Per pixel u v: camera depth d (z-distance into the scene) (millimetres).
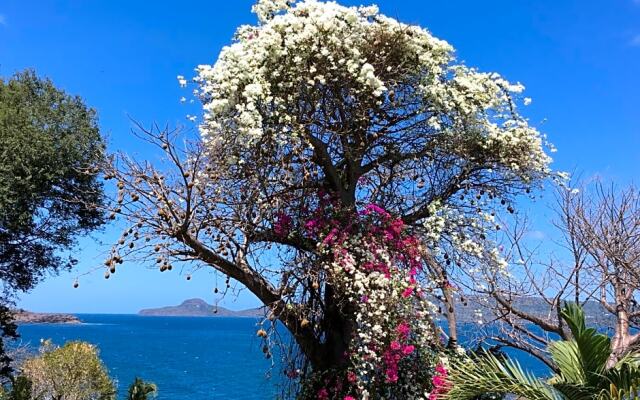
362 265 6035
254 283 6414
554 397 4656
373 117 6465
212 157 6039
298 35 5770
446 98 6414
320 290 6523
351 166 6699
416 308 6117
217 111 5637
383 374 5852
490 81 6688
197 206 5926
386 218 6328
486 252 6676
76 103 10109
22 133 9242
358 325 5984
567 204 7199
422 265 6406
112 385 11727
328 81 5988
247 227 6375
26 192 9164
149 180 5949
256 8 6391
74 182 9781
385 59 6160
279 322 6516
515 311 7512
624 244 6785
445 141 6605
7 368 9031
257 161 6004
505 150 6680
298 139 5824
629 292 6930
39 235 9984
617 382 4480
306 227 6422
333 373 6395
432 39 6297
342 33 5977
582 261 7285
